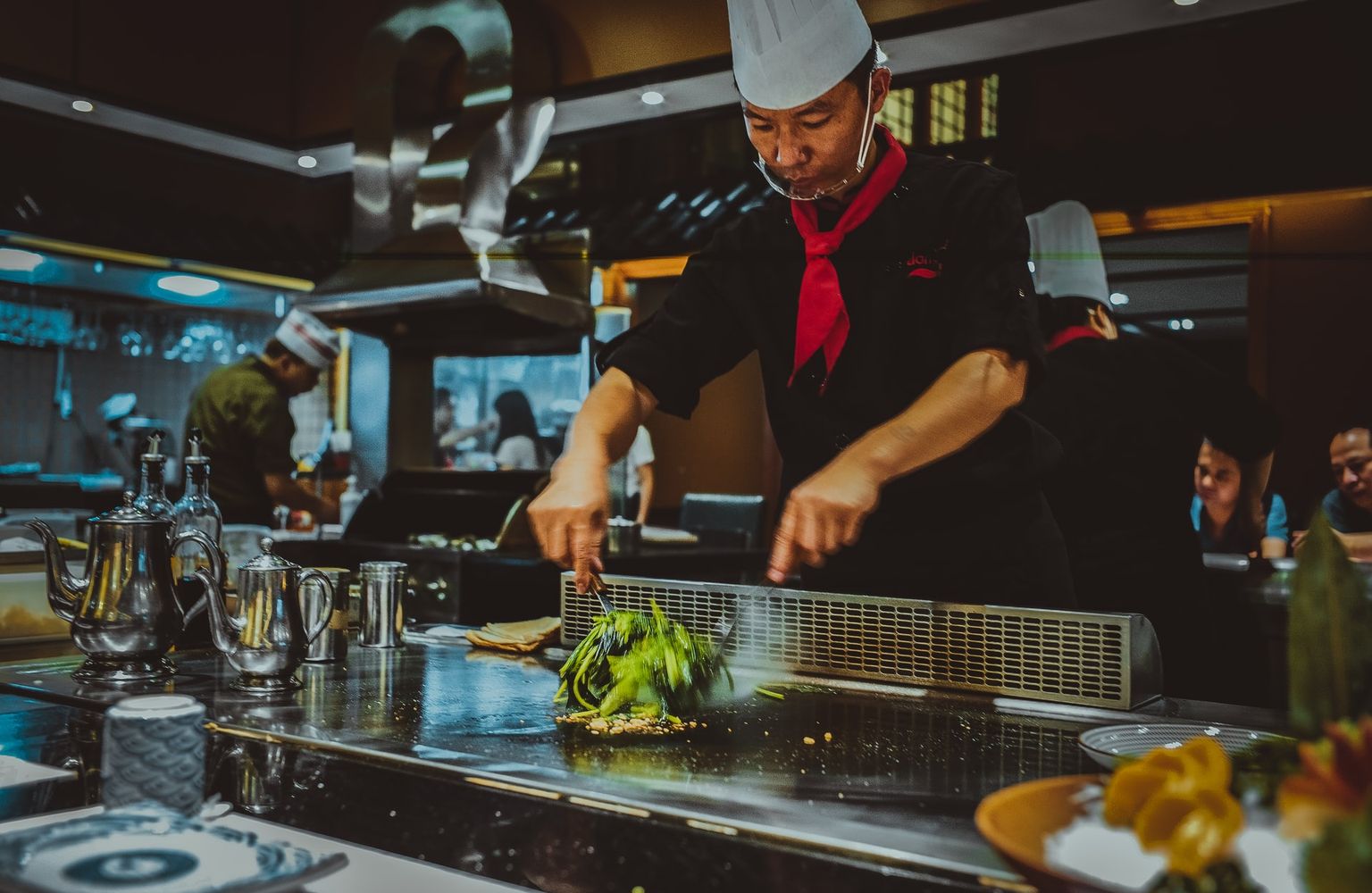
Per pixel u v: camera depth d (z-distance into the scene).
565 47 4.00
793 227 1.85
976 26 3.16
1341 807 0.58
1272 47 3.91
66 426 8.08
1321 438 4.68
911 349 1.79
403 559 3.64
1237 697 2.98
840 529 1.40
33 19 3.84
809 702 1.48
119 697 1.52
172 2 4.23
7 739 1.31
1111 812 0.77
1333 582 0.71
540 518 1.65
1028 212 3.91
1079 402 2.67
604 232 4.70
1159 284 4.93
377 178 4.35
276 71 4.61
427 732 1.31
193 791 0.98
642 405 1.87
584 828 0.99
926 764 1.17
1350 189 3.67
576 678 1.43
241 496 4.19
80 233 4.96
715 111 4.09
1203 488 3.67
